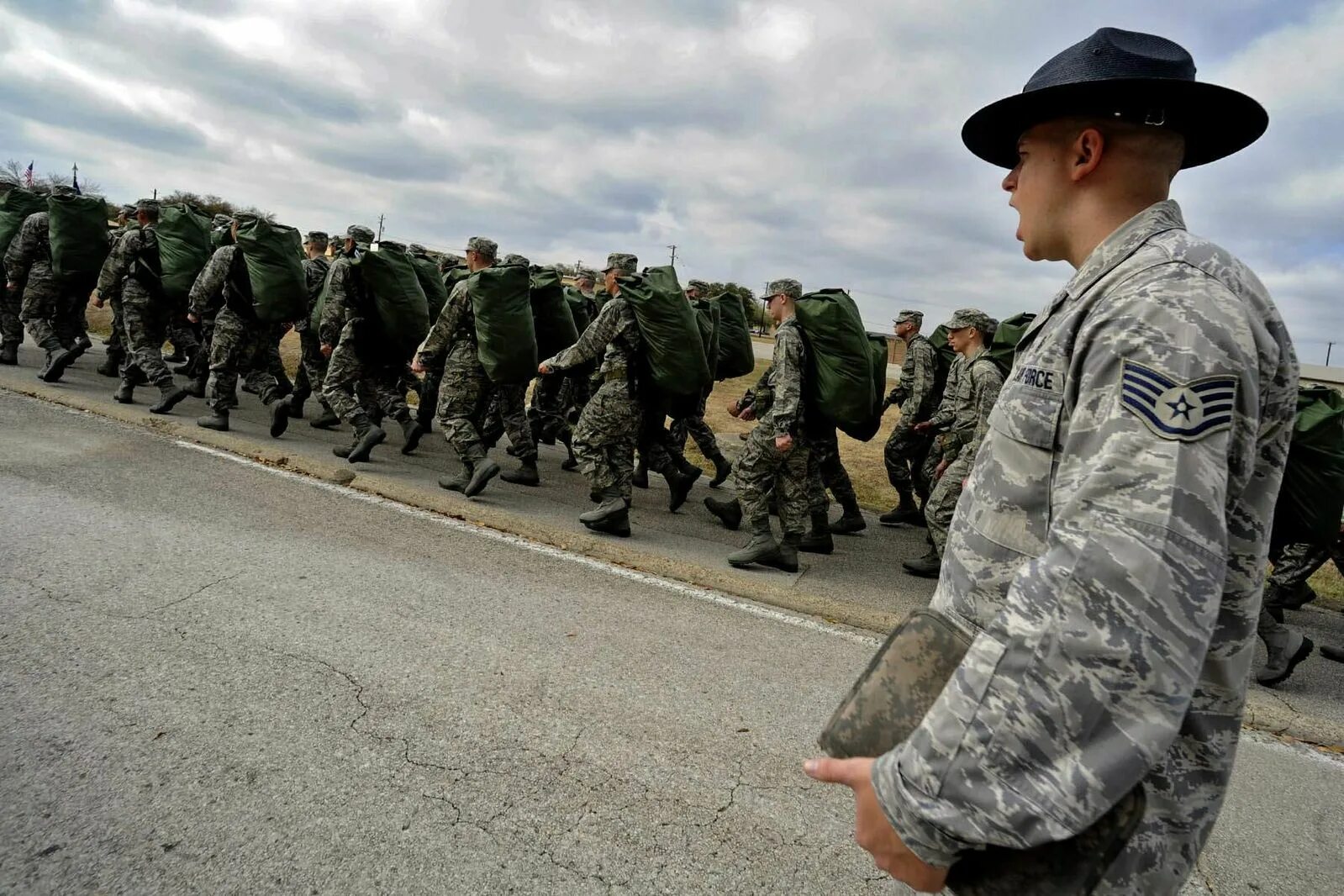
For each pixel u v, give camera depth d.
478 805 2.53
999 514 1.14
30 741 2.58
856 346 5.47
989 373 5.60
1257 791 3.27
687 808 2.65
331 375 7.01
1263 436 1.07
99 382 9.49
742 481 5.65
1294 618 6.26
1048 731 0.91
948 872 1.04
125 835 2.23
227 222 9.28
